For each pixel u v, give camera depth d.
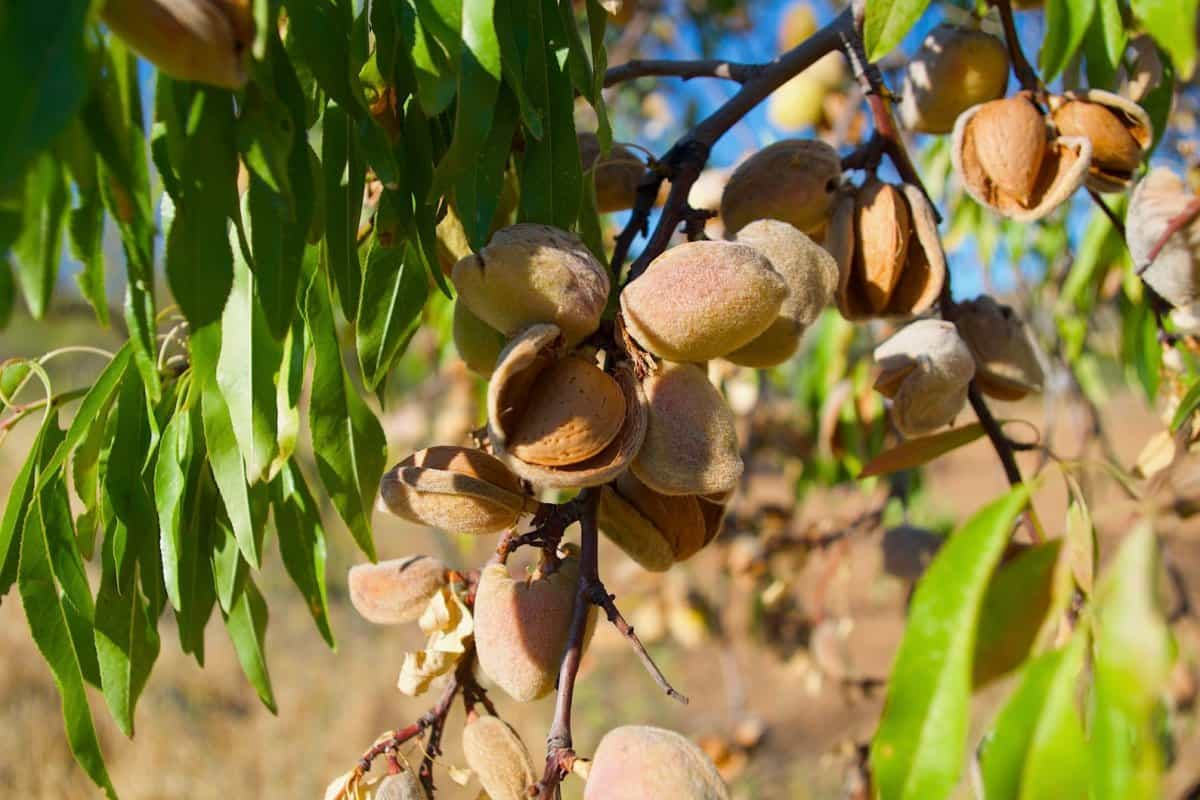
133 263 0.35
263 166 0.34
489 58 0.37
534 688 0.39
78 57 0.28
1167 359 0.55
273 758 1.59
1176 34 0.36
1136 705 0.30
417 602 0.43
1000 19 0.49
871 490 0.89
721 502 0.41
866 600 1.45
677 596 0.97
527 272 0.37
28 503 0.43
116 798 0.42
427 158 0.39
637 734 0.37
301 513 0.46
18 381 0.44
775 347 0.42
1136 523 0.32
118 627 0.42
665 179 0.45
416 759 1.06
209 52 0.31
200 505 0.43
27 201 0.31
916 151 0.83
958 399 0.47
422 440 1.17
